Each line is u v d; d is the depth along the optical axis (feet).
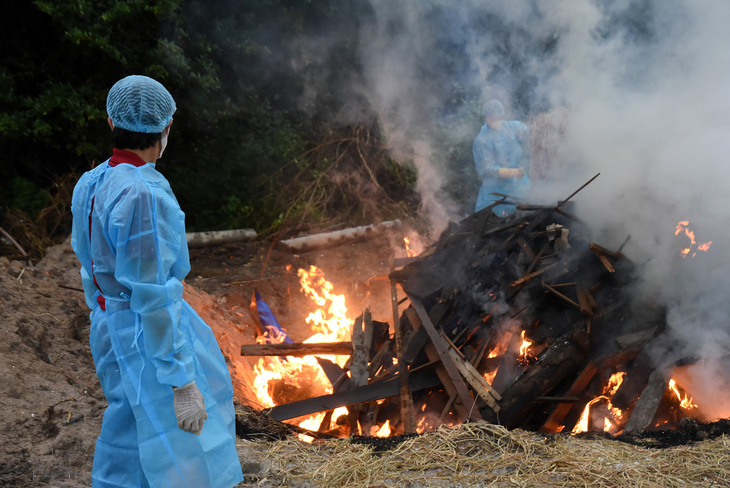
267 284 25.20
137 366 8.04
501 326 16.47
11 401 12.84
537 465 11.88
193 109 31.83
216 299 22.94
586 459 11.89
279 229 31.81
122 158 8.33
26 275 18.37
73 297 18.33
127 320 8.11
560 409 14.52
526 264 17.22
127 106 8.13
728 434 12.75
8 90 27.89
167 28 30.40
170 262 7.94
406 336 16.93
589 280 16.28
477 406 14.70
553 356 14.90
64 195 28.02
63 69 29.40
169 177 32.76
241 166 33.78
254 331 22.09
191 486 8.18
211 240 29.40
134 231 7.69
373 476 11.71
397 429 15.49
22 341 14.97
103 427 8.52
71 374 14.70
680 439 12.90
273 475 11.83
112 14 27.66
